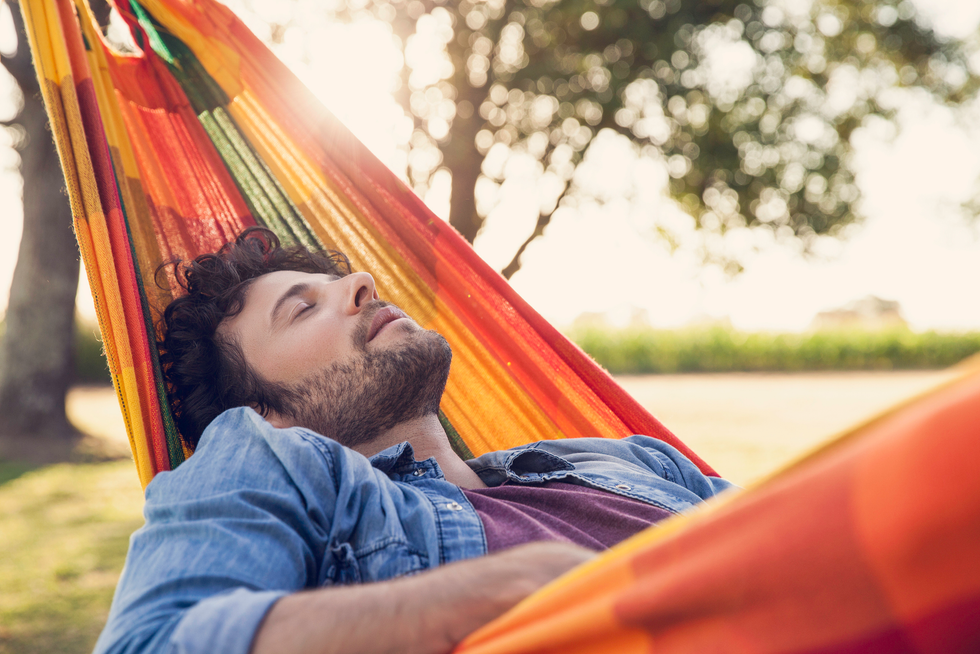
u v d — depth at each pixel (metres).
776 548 0.47
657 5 8.84
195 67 2.03
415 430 1.38
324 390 1.37
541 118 9.34
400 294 2.02
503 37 9.17
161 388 1.52
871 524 0.43
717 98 9.16
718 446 8.31
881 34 9.54
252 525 0.87
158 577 0.80
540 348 1.85
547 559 0.76
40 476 6.93
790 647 0.45
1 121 8.36
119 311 1.50
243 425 1.06
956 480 0.40
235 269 1.61
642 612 0.53
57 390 8.77
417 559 0.96
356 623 0.69
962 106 9.82
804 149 9.32
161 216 1.87
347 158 2.06
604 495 1.19
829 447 0.51
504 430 1.87
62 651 3.00
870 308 34.09
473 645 0.67
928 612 0.40
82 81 1.65
